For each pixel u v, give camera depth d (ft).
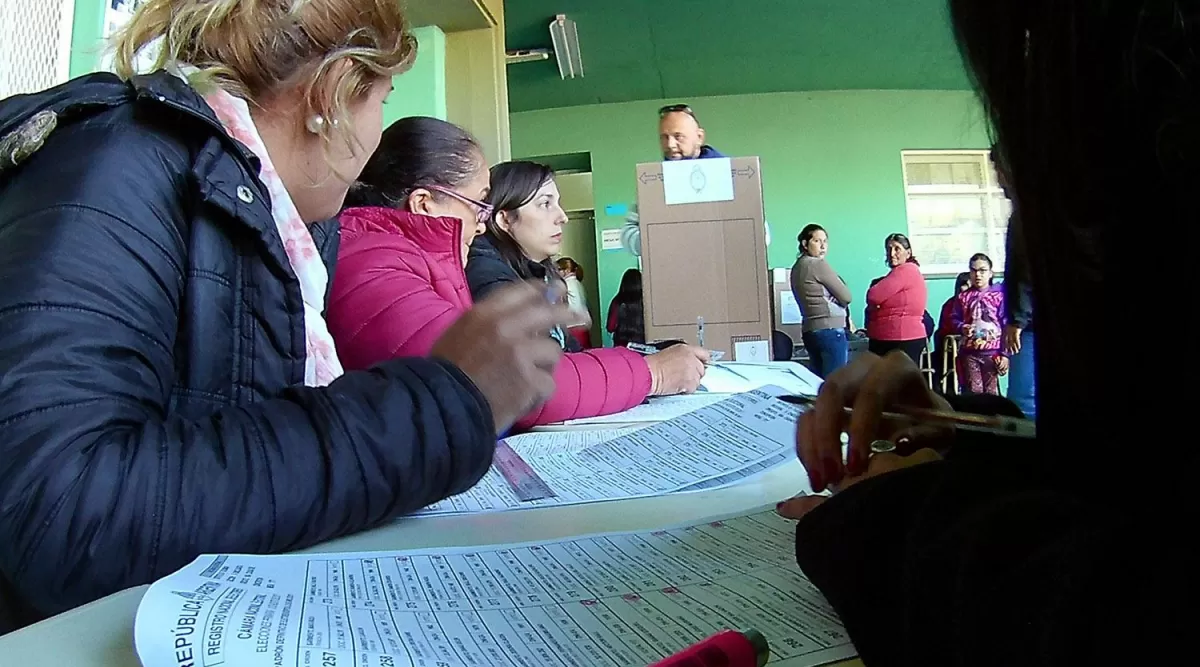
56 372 1.39
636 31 16.87
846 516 1.05
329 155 2.34
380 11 2.27
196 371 1.73
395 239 3.59
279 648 0.90
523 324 1.91
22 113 1.67
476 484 1.98
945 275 22.59
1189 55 0.62
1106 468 0.79
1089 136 0.70
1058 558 0.69
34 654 1.02
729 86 21.42
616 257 22.38
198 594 1.05
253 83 2.20
